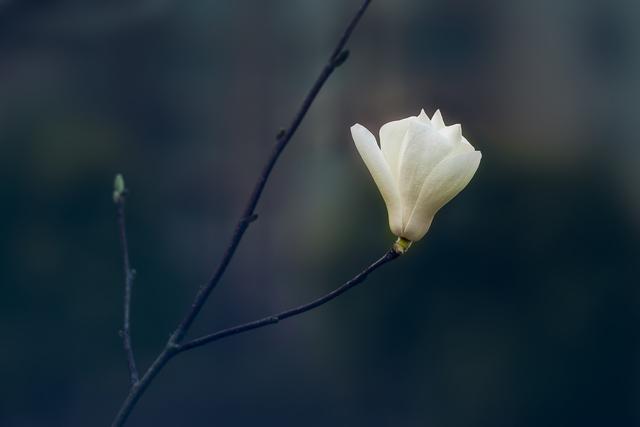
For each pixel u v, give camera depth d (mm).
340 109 4363
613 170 4039
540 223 3979
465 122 4238
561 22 4191
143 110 4496
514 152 4098
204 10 4492
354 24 1539
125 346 1621
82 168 4430
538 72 4191
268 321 1547
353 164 4258
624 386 3863
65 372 4320
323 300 1540
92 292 4379
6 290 4355
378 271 4137
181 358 4363
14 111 4422
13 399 4270
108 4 4355
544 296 3943
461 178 1516
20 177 4406
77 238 4398
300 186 4383
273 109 4445
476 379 3998
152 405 4297
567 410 3896
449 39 4273
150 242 4422
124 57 4484
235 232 1567
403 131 1534
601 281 3906
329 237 4254
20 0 4191
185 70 4504
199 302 1569
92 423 4273
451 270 4039
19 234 4383
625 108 4109
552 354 3924
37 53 4383
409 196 1521
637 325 3865
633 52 4133
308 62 4430
